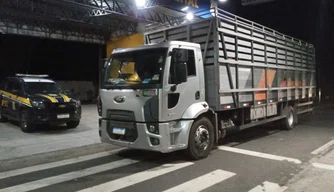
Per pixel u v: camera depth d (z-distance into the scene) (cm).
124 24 2203
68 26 2108
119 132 659
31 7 1686
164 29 851
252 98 869
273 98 994
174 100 631
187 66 667
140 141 623
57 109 1044
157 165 651
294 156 719
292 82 1145
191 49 681
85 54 2698
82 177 578
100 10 1656
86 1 1623
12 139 930
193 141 668
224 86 744
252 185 523
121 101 650
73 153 768
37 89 1133
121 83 663
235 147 822
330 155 727
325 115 1628
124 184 534
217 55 717
